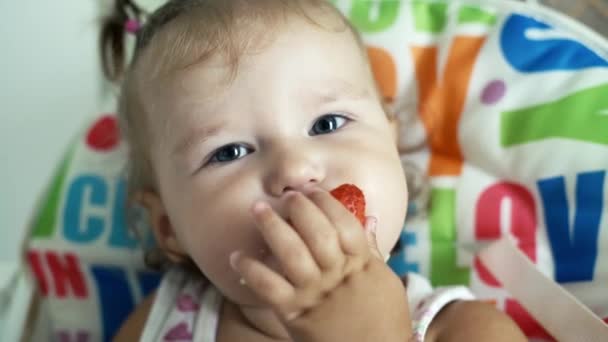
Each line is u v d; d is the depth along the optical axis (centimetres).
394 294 38
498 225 52
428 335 46
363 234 38
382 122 46
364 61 48
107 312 56
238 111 43
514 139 51
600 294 48
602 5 59
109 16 57
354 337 37
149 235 56
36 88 57
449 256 53
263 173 43
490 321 45
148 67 47
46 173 57
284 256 37
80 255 56
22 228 56
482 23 54
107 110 59
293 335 38
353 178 43
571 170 49
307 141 43
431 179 54
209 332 49
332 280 37
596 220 48
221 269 44
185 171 44
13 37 56
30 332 56
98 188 57
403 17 55
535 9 53
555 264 49
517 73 52
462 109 53
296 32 45
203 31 45
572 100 50
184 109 44
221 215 43
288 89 43
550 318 47
